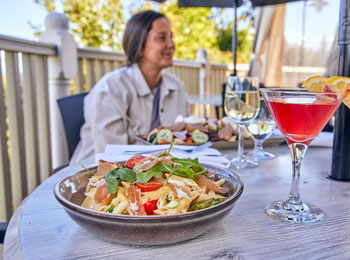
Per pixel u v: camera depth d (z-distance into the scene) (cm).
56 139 241
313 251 54
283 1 168
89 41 524
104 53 292
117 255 53
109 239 54
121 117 188
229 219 66
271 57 411
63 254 53
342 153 89
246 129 126
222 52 753
